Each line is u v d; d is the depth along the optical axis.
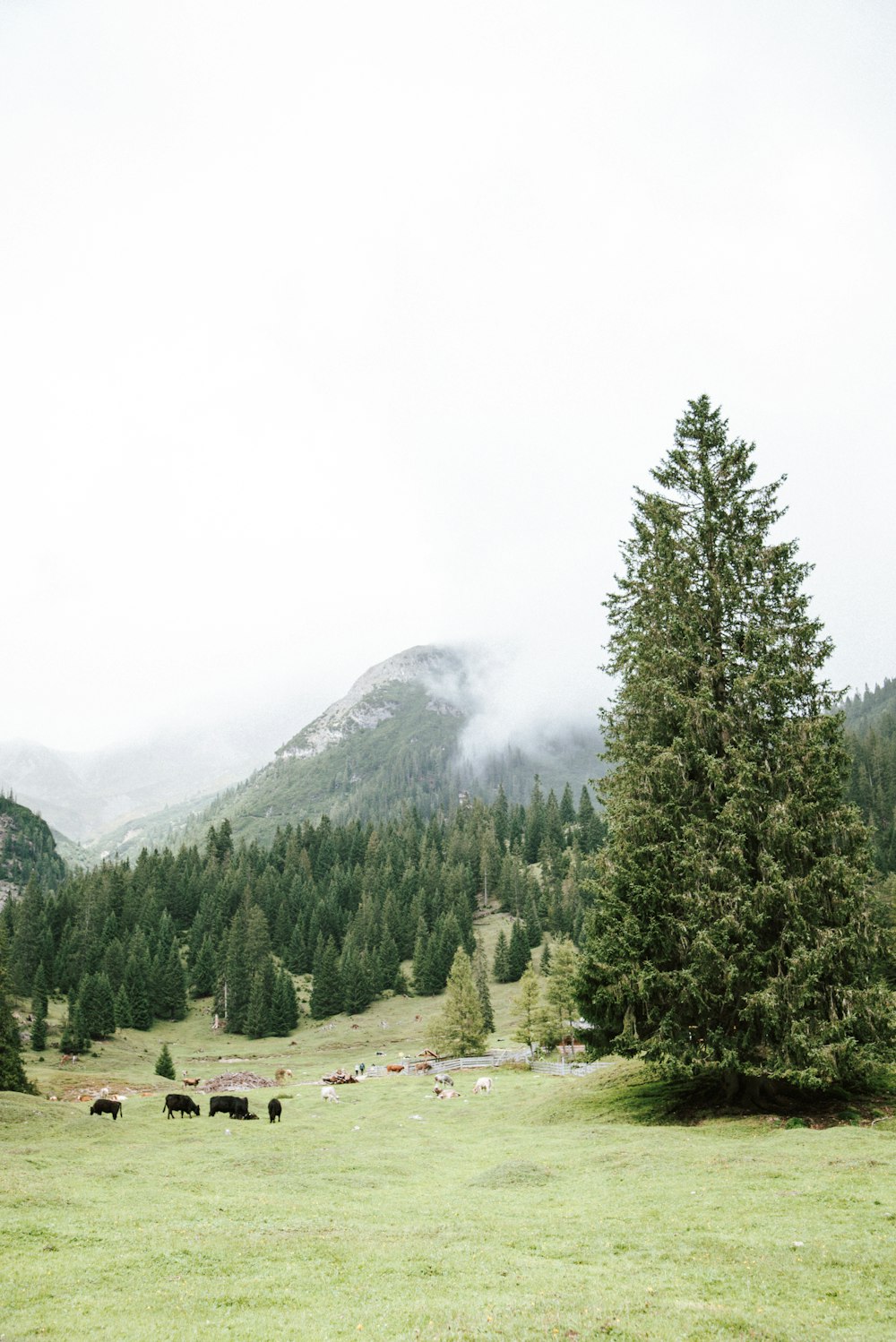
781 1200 18.23
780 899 31.08
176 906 191.38
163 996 148.88
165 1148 31.75
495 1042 103.06
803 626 35.34
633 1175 22.73
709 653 36.66
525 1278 13.79
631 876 33.81
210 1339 10.89
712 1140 27.22
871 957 31.42
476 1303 12.44
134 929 169.00
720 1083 35.19
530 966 153.12
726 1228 16.48
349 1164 27.45
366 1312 12.02
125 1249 15.80
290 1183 24.05
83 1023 116.56
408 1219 19.02
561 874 195.25
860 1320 11.55
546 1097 43.38
